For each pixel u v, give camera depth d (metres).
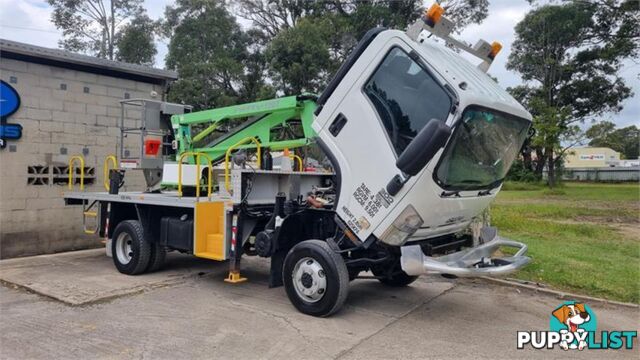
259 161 7.24
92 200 8.65
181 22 29.52
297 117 7.43
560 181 42.72
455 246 6.09
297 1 30.48
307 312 5.70
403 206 4.99
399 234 5.17
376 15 26.95
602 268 8.27
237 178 6.51
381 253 5.69
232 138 7.96
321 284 5.58
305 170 8.00
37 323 5.34
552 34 37.00
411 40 5.14
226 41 29.98
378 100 5.25
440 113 4.82
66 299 6.19
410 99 5.03
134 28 33.59
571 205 21.88
